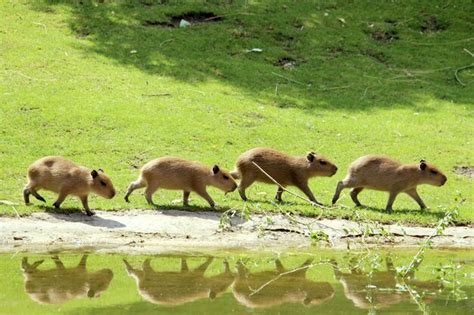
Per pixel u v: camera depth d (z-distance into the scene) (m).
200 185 18.41
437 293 13.31
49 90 25.16
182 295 12.66
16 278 13.30
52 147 22.08
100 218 17.31
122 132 23.31
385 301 12.69
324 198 20.64
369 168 19.53
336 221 18.53
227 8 33.59
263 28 32.44
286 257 15.80
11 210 17.08
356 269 15.05
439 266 15.41
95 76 26.69
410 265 14.78
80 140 22.64
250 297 12.69
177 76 27.84
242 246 16.53
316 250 16.55
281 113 26.12
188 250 15.91
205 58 29.58
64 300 12.10
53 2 31.97
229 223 17.62
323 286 13.63
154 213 17.92
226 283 13.55
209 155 22.75
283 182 19.58
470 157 24.12
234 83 28.06
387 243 17.44
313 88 28.70
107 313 11.48
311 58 30.95
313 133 24.91
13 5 31.20
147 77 27.36
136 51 29.16
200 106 25.64
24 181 19.81
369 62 31.19
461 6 36.09
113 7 32.34
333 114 26.64
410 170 19.59
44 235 16.12
